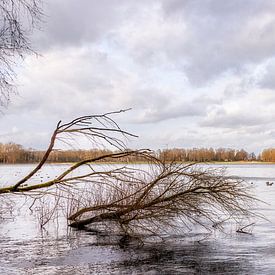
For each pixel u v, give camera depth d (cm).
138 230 1864
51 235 1830
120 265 1332
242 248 1562
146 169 1614
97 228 1961
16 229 1978
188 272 1247
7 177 6819
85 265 1332
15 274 1231
